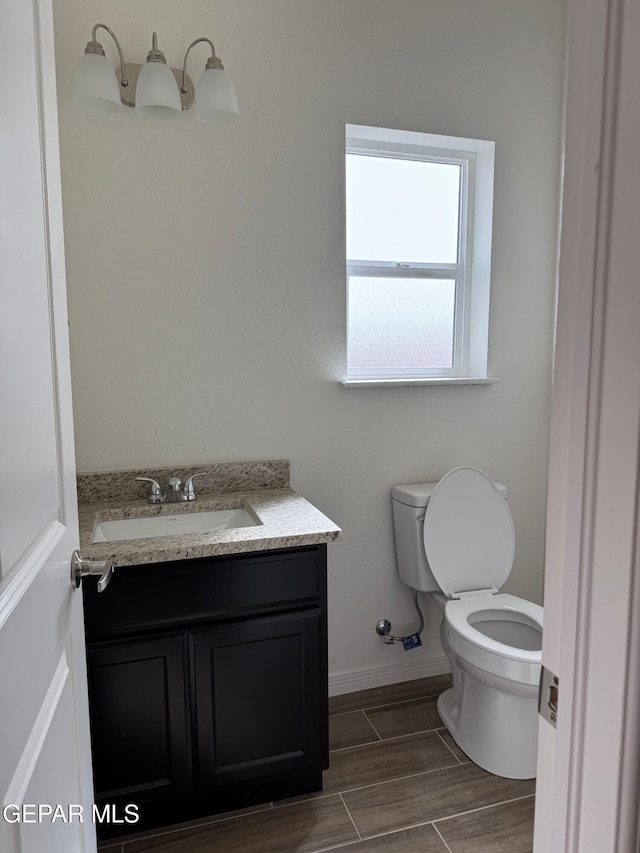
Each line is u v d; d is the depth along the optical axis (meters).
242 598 1.58
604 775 0.53
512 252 2.35
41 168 0.83
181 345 1.97
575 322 0.53
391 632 2.34
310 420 2.14
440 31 2.13
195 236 1.94
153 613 1.51
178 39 1.86
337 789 1.75
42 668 0.77
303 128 2.01
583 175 0.51
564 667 0.57
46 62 0.87
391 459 2.26
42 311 0.82
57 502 0.89
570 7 0.53
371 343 2.33
